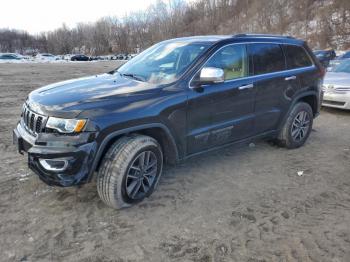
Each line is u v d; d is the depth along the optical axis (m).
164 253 3.06
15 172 4.57
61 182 3.30
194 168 4.88
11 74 21.38
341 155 5.58
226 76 4.48
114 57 72.50
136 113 3.58
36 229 3.34
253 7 75.75
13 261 2.90
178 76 4.08
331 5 56.44
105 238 3.25
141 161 3.71
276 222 3.58
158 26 95.31
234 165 5.03
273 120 5.28
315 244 3.23
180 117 3.97
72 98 3.53
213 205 3.88
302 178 4.66
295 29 60.12
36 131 3.49
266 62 5.05
